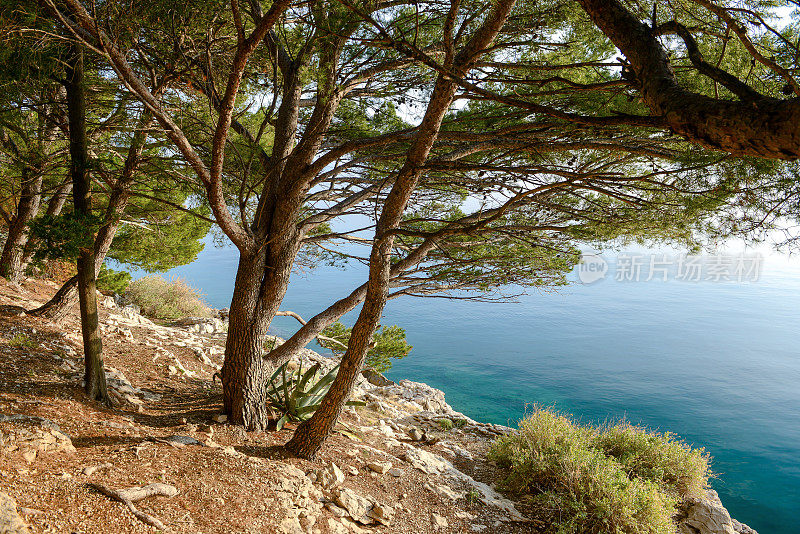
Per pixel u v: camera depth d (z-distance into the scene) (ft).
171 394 25.93
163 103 22.25
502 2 13.09
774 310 236.22
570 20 16.16
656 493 23.59
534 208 24.53
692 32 11.18
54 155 26.27
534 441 28.37
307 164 22.71
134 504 12.88
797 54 7.27
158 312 58.65
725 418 96.53
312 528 15.64
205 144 24.44
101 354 20.86
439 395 51.98
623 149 10.81
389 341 45.93
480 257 27.61
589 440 30.50
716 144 5.23
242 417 22.58
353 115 26.73
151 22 16.87
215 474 16.37
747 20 10.14
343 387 20.27
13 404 17.06
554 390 107.65
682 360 142.31
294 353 26.84
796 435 88.38
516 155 21.08
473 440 35.17
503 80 8.48
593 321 204.03
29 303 33.47
